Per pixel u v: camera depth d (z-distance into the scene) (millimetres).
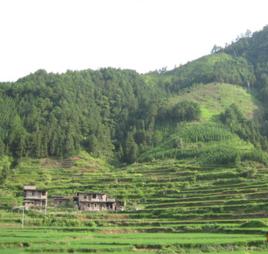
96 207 190500
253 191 180000
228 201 165125
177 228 128500
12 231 118000
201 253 87625
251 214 146125
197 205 169875
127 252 87250
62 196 198500
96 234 115000
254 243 97500
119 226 138250
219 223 133375
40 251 86312
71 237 106125
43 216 156125
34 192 188125
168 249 90625
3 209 172625
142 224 140750
